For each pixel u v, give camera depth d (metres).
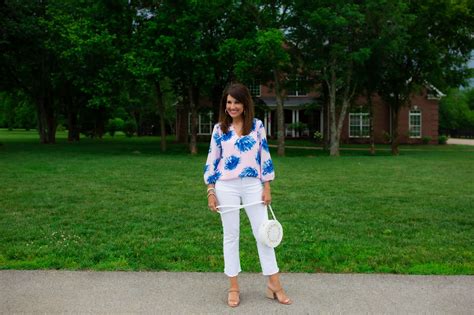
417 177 13.70
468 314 3.87
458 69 27.27
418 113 41.28
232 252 4.16
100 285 4.52
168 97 54.31
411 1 24.94
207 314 3.87
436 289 4.43
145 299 4.18
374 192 10.70
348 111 34.47
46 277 4.73
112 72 23.61
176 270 5.00
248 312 3.91
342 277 4.78
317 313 3.89
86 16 24.70
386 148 33.94
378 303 4.09
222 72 25.05
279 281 4.45
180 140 42.25
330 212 8.34
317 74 27.09
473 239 6.43
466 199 9.77
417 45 25.06
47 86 33.72
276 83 24.42
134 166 16.47
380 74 25.44
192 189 10.98
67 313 3.87
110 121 55.19
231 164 4.16
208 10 22.42
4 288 4.42
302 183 12.23
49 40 26.00
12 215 7.89
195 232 6.77
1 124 95.31
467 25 25.16
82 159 19.25
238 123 4.23
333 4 22.34
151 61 22.58
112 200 9.43
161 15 22.44
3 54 27.38
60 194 10.08
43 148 27.03
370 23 22.88
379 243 6.17
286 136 44.81
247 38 23.08
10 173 13.77
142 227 7.09
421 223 7.48
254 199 4.20
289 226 7.18
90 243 6.12
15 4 24.28
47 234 6.57
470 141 49.84
